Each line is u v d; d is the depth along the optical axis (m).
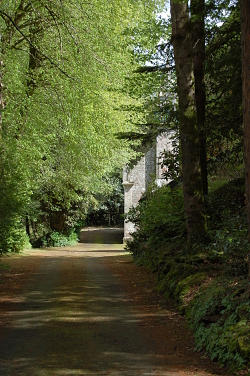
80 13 18.73
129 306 10.05
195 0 12.41
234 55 11.17
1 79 18.28
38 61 20.20
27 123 20.12
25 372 5.85
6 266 17.23
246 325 6.17
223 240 9.53
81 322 8.56
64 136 23.58
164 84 16.25
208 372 5.81
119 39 19.75
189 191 11.84
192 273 10.23
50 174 27.58
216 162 14.48
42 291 12.12
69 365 6.13
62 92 20.36
